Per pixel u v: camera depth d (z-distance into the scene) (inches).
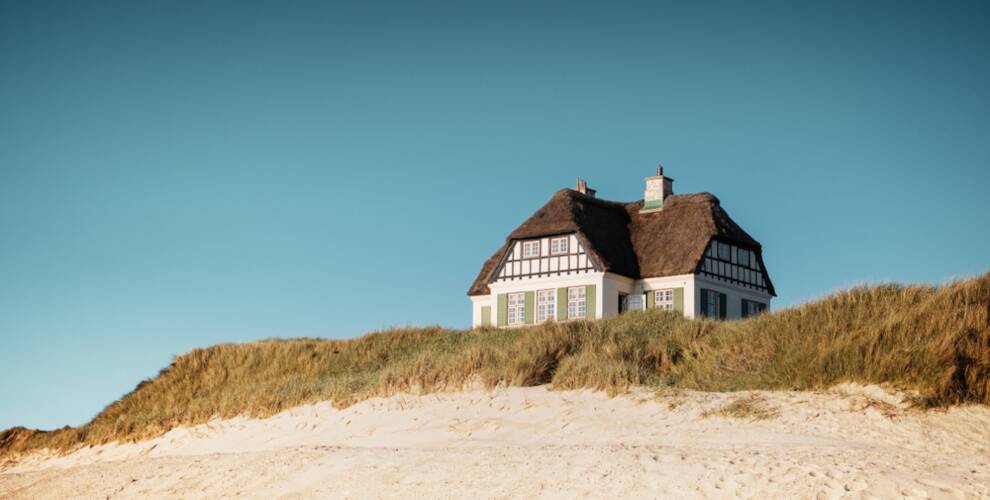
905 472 459.2
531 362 840.9
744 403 662.5
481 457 591.5
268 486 617.0
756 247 1663.4
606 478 508.7
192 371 1311.5
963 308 677.3
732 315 1589.6
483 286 1696.6
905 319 691.4
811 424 604.1
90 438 1060.5
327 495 572.1
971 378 613.6
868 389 647.1
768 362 764.6
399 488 557.6
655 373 815.1
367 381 942.4
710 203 1616.6
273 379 1216.2
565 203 1615.4
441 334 1279.5
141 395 1278.3
